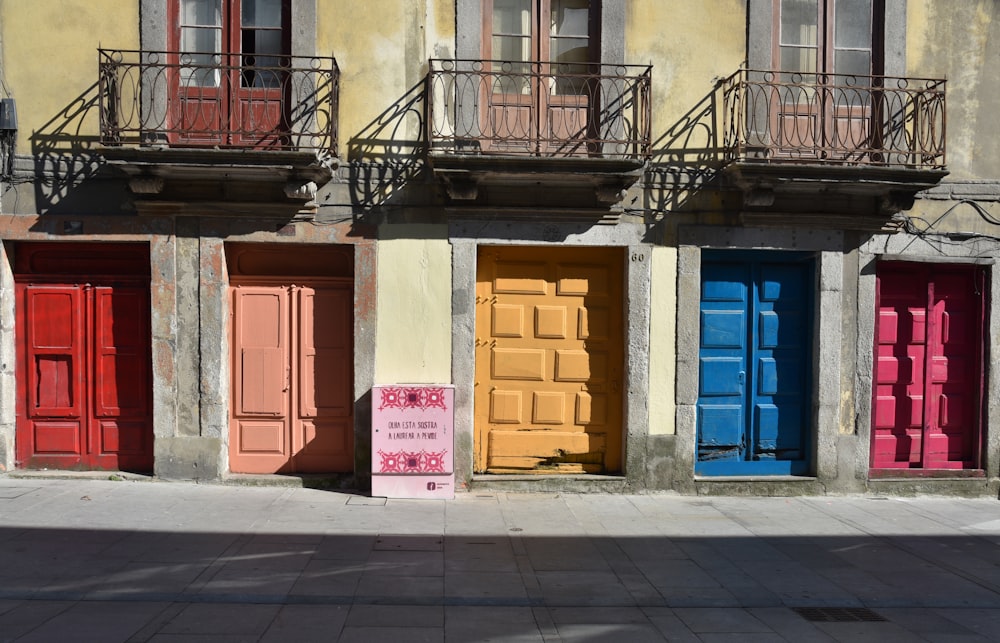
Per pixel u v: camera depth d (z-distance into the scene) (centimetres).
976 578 588
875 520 745
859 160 823
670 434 815
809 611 513
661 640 455
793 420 844
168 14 773
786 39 828
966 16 834
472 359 797
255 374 803
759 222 803
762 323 840
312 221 780
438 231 789
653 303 809
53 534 616
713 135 807
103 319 794
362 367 786
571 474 823
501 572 565
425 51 788
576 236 797
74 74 763
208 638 433
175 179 756
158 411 777
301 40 775
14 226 760
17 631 434
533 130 800
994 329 843
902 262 841
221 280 779
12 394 785
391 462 759
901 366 848
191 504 713
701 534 681
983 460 847
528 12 802
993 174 834
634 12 803
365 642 436
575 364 827
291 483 788
